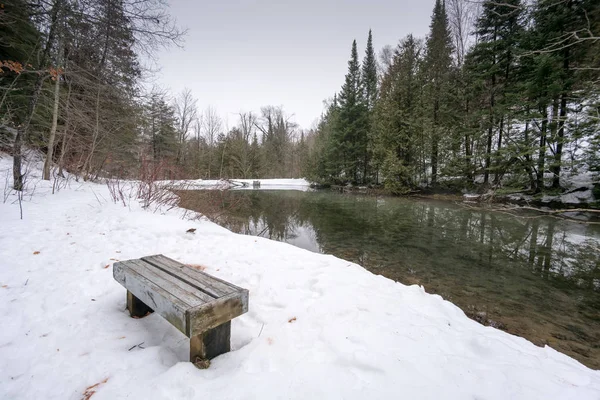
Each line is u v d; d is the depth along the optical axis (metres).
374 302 2.27
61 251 3.16
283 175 40.03
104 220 4.73
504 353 1.69
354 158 24.61
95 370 1.33
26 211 5.13
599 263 5.23
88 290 2.24
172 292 1.50
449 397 1.26
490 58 14.12
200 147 35.22
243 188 25.38
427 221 9.50
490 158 13.95
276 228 8.21
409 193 18.84
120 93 9.81
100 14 7.37
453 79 17.22
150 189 6.50
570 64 10.62
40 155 11.05
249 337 1.74
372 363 1.44
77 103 9.27
